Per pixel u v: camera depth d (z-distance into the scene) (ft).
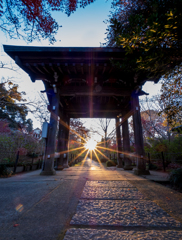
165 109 12.78
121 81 21.50
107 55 17.37
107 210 6.57
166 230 4.86
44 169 18.26
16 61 17.40
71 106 29.81
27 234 4.64
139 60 8.78
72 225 5.23
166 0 7.64
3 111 61.36
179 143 27.68
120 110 29.27
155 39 6.96
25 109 46.50
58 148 27.27
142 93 21.16
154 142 33.88
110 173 19.25
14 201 7.78
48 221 5.56
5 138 32.30
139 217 5.86
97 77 21.07
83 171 22.26
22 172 22.49
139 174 17.49
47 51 17.12
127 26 9.52
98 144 81.66
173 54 8.07
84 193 9.18
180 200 7.98
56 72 20.06
